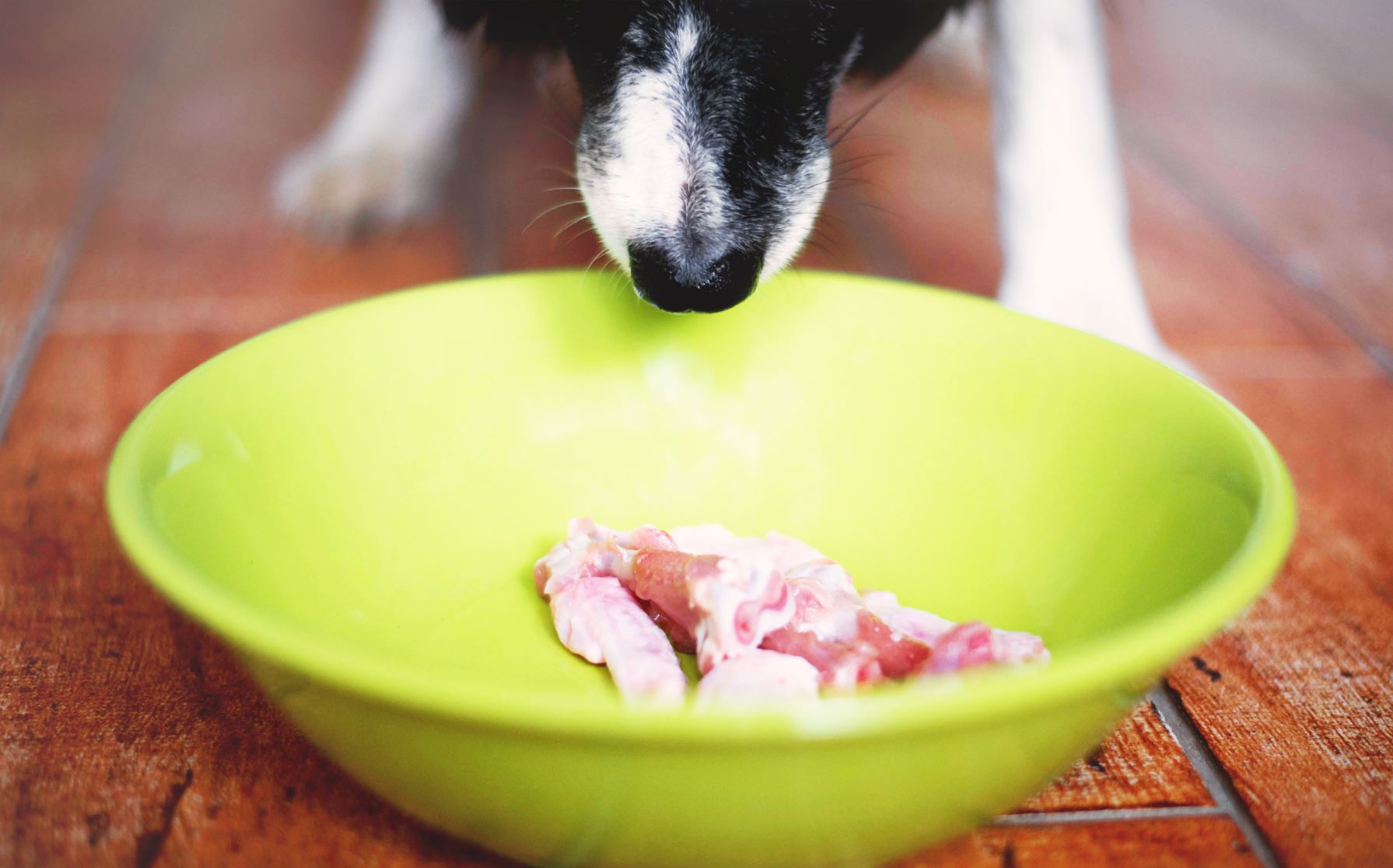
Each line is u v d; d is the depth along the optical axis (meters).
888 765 0.56
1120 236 1.54
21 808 0.78
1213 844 0.77
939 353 1.00
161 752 0.83
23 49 3.11
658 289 1.02
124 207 2.12
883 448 1.01
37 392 1.45
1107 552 0.84
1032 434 0.93
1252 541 0.65
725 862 0.62
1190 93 2.89
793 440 1.04
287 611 0.83
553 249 1.90
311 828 0.77
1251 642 1.01
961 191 2.18
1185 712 0.91
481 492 1.00
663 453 1.05
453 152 2.17
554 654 0.87
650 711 0.52
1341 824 0.80
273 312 1.72
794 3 1.08
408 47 1.96
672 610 0.82
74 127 2.54
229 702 0.89
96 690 0.91
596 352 1.06
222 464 0.82
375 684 0.54
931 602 0.93
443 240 1.99
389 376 0.97
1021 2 1.46
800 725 0.52
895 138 2.42
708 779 0.56
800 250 1.11
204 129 2.53
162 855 0.74
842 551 0.99
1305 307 1.79
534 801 0.60
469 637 0.89
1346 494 1.28
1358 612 1.06
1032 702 0.54
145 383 1.49
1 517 1.17
